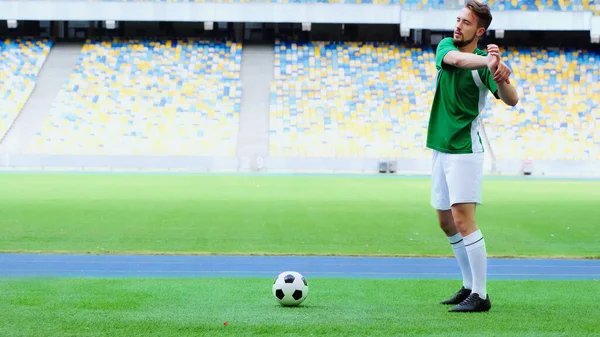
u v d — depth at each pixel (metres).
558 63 42.47
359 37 44.09
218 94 39.75
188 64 41.62
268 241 12.91
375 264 10.44
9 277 8.25
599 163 34.88
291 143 36.91
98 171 32.72
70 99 38.84
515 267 10.12
